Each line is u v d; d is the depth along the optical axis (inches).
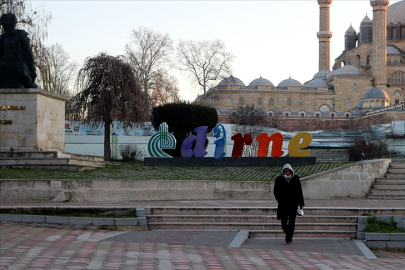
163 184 903.7
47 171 969.5
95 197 860.6
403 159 1567.4
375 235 599.2
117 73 1594.5
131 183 884.6
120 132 2052.2
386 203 844.6
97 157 1234.6
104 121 1600.6
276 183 588.4
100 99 1562.5
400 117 4928.6
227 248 536.4
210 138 1995.6
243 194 936.9
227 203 816.3
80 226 626.2
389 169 1095.0
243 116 4879.4
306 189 972.6
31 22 1299.2
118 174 1033.5
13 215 631.8
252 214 677.9
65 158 1006.4
